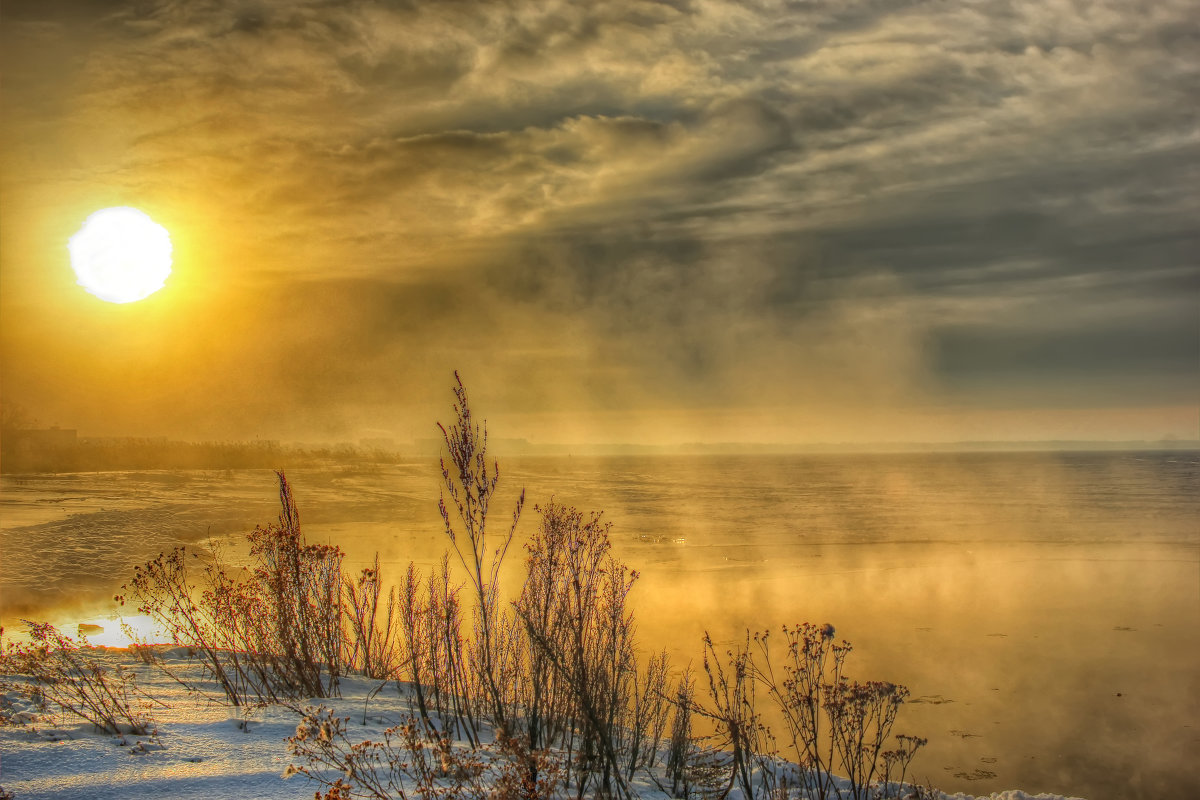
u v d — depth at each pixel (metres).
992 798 7.87
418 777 3.99
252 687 6.14
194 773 3.87
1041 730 11.44
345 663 7.38
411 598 7.12
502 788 3.76
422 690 6.42
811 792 5.50
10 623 13.99
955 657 15.88
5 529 27.34
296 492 59.03
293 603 7.00
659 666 7.74
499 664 6.14
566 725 5.51
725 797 4.95
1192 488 108.81
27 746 4.09
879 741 6.49
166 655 7.23
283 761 4.14
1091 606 22.02
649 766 5.36
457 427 5.82
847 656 15.77
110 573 19.64
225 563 21.64
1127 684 14.09
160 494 51.41
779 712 10.27
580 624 5.34
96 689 5.59
